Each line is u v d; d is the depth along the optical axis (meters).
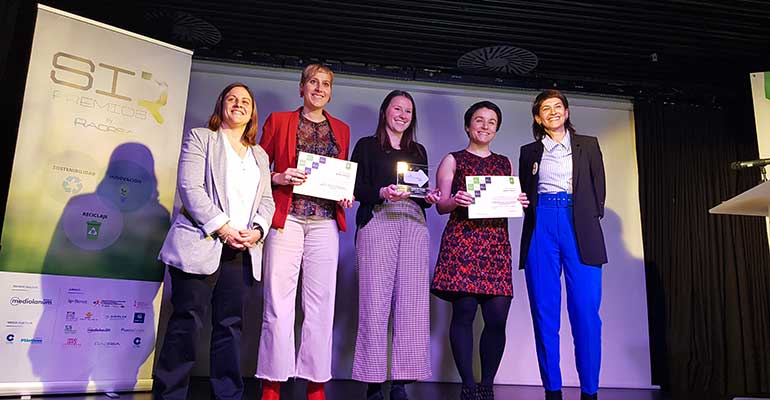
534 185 2.54
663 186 3.90
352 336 3.47
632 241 3.85
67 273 2.52
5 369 2.33
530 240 2.53
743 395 3.37
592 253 2.39
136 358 2.66
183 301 2.01
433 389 3.08
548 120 2.55
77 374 2.49
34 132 2.52
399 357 2.35
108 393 2.53
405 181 2.42
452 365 3.48
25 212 2.46
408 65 4.00
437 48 3.86
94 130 2.67
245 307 3.39
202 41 3.79
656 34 3.65
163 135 2.86
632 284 3.78
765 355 3.67
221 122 2.28
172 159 2.87
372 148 2.53
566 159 2.53
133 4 3.41
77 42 2.67
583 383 2.38
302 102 3.87
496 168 2.59
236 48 3.87
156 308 2.75
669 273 3.76
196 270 1.98
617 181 3.96
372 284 2.38
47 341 2.44
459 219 2.53
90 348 2.54
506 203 2.43
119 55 2.79
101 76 2.72
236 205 2.12
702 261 3.80
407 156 2.52
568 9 3.40
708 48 3.79
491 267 2.44
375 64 4.00
